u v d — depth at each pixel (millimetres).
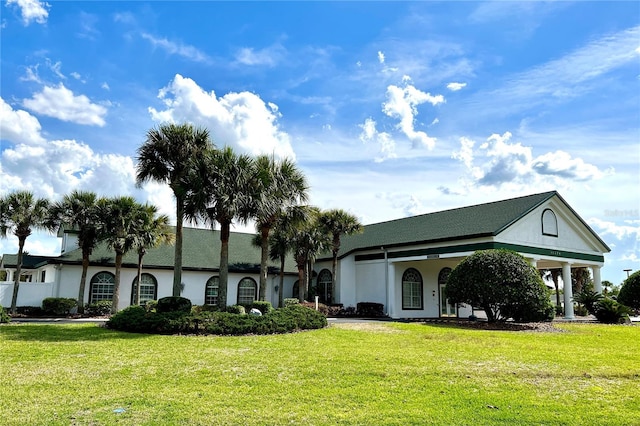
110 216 22672
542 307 17484
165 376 8172
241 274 29328
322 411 6133
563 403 6594
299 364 9305
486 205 27625
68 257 24984
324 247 26766
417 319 24375
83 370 8633
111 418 5762
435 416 5930
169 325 14352
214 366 9094
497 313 18922
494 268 17828
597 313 21797
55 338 12875
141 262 24047
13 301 22844
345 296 28297
